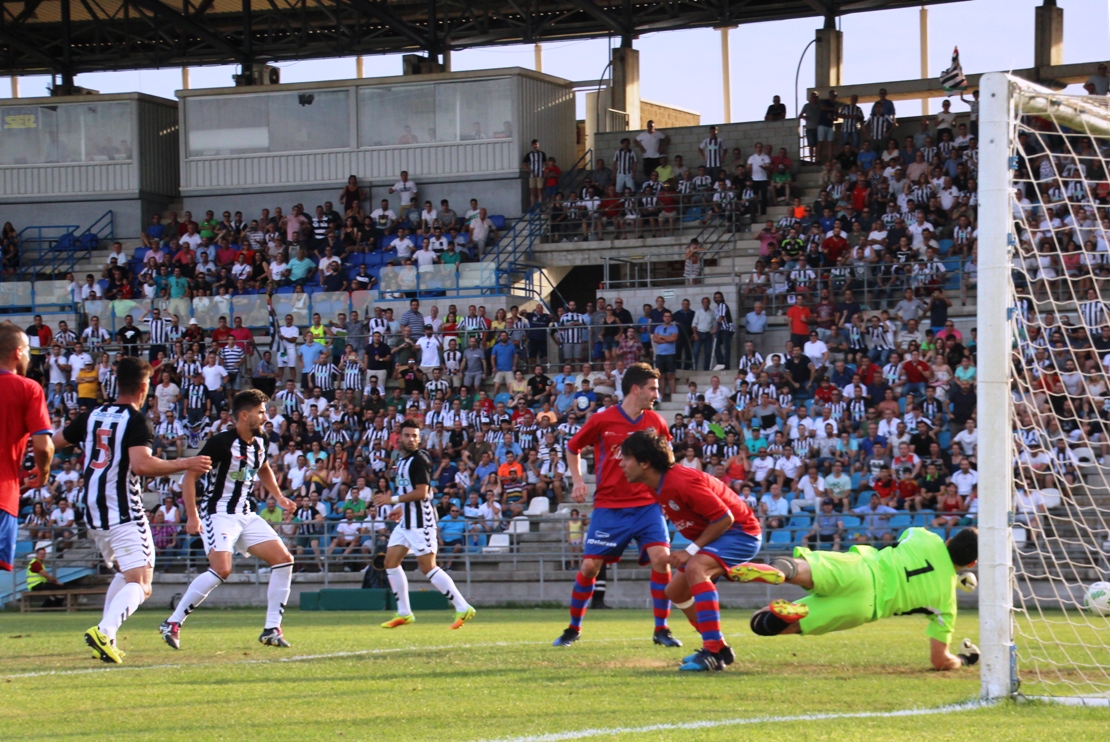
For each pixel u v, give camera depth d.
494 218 41.50
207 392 33.66
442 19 47.03
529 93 42.69
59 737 6.98
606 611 21.73
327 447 30.72
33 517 29.09
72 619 21.00
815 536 23.92
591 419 11.48
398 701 8.18
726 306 32.03
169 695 8.65
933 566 9.65
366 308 37.12
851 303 30.48
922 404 26.56
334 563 27.28
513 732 6.89
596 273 41.75
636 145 41.50
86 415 11.12
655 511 11.45
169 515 28.55
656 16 44.97
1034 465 15.35
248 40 46.78
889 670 9.68
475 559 26.11
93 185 45.16
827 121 39.22
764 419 27.72
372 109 43.38
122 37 50.25
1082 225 23.64
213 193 44.56
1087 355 23.27
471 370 33.12
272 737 6.87
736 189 37.94
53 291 39.50
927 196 33.88
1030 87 8.56
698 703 7.89
